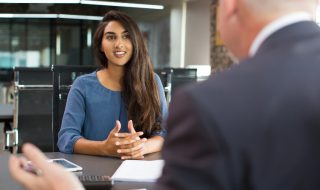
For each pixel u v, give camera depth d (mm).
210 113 434
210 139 426
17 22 8469
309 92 444
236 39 554
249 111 437
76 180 610
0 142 2754
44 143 2701
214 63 5871
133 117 1762
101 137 1758
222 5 572
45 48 8656
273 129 429
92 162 1434
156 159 1484
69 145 1610
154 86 1817
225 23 564
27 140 2705
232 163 423
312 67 463
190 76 2814
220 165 420
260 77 461
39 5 7535
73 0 5410
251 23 521
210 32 6230
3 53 8492
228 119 432
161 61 7996
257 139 426
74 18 7852
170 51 7738
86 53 8516
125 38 1753
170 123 474
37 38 8609
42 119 2709
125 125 1770
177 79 2752
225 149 423
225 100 444
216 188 424
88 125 1769
